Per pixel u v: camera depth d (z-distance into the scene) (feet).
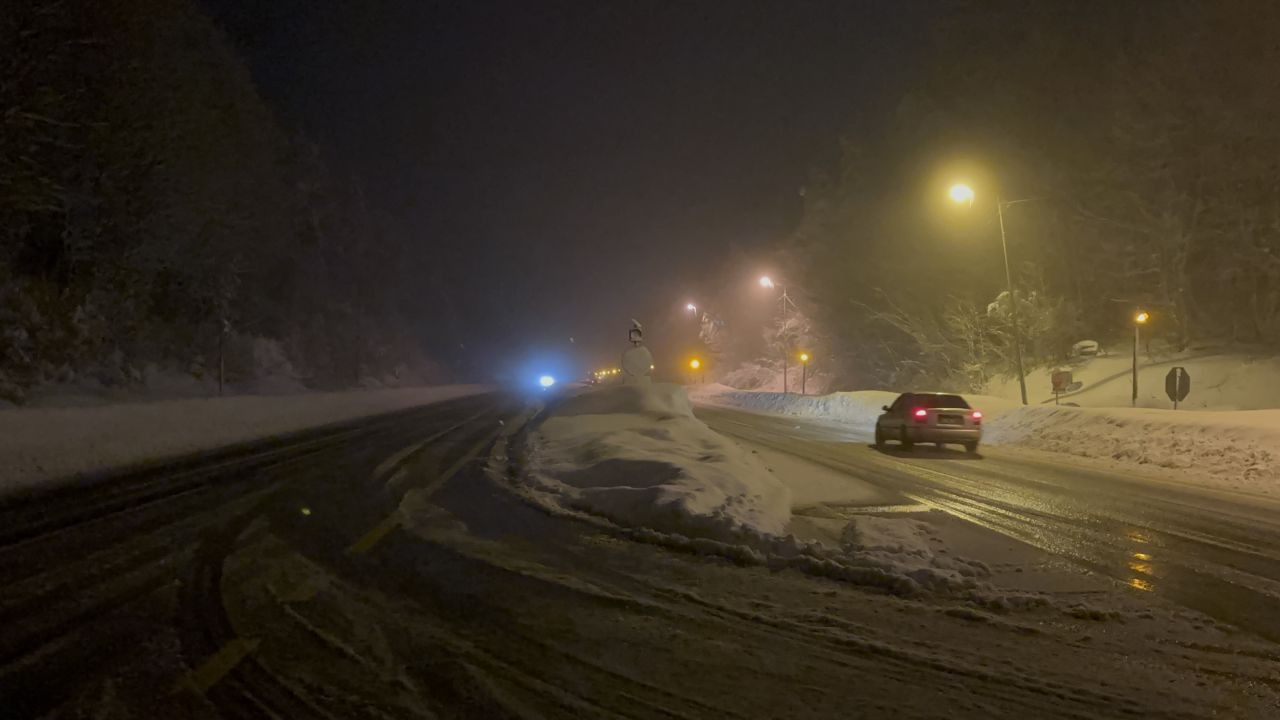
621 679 17.04
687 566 26.45
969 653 19.03
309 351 183.21
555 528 31.91
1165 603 23.75
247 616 20.17
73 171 94.63
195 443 62.90
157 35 100.37
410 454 57.77
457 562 26.25
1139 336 136.77
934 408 70.85
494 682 16.67
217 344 132.36
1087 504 42.73
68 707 14.75
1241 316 125.80
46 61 83.66
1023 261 146.41
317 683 16.26
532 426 75.05
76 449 53.57
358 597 22.11
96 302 105.29
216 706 15.03
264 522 31.99
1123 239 132.16
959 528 34.73
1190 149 123.44
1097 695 16.75
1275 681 17.69
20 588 22.06
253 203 135.95
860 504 40.78
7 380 84.99
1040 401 128.36
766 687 16.80
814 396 148.25
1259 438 60.08
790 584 24.64
